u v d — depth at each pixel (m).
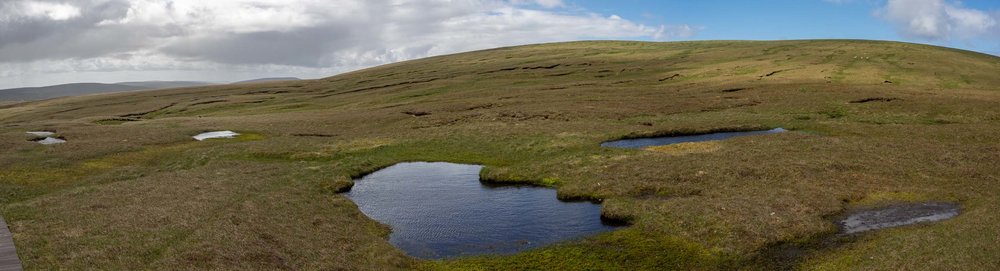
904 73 105.12
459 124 76.94
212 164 51.22
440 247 28.42
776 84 96.62
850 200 32.56
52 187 44.38
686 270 23.69
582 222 31.86
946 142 49.09
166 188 38.78
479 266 25.11
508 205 36.66
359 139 65.94
